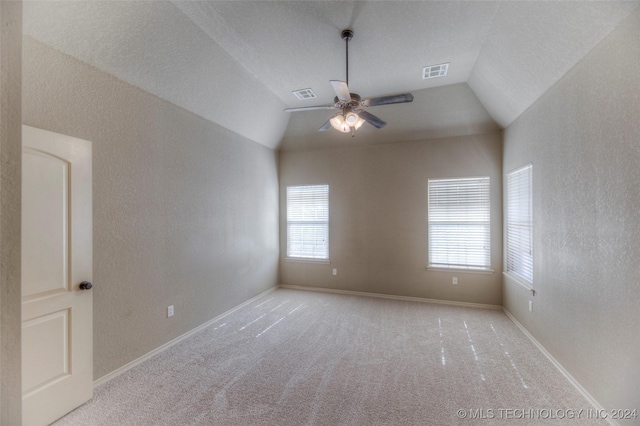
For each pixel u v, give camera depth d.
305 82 3.64
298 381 2.32
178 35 2.51
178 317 3.06
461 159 4.22
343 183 4.88
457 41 2.78
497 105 3.56
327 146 4.95
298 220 5.22
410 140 4.48
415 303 4.32
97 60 2.23
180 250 3.10
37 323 1.82
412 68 3.29
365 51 2.96
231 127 3.93
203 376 2.40
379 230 4.66
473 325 3.45
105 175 2.34
